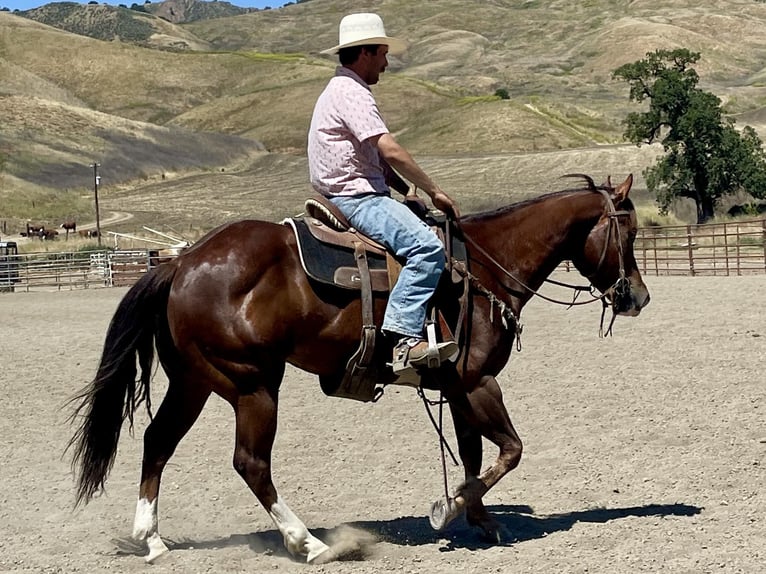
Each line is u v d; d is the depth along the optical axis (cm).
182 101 15662
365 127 551
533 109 11512
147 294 554
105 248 4838
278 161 10488
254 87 15938
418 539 603
